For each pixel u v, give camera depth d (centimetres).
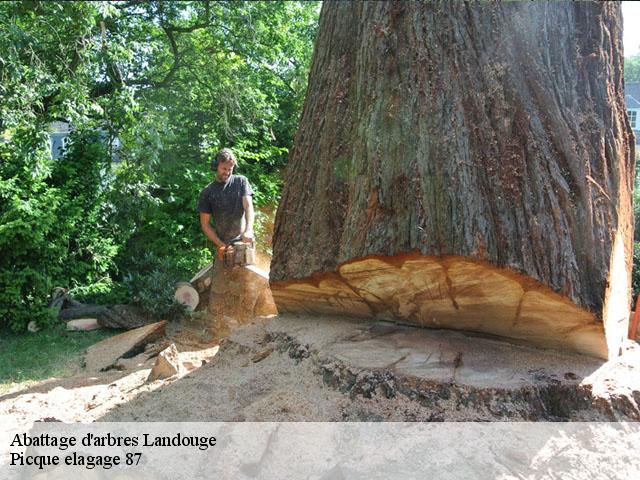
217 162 532
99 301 773
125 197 829
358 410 257
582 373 271
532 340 300
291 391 281
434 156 275
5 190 664
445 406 249
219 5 1026
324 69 375
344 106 344
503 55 291
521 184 266
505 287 266
